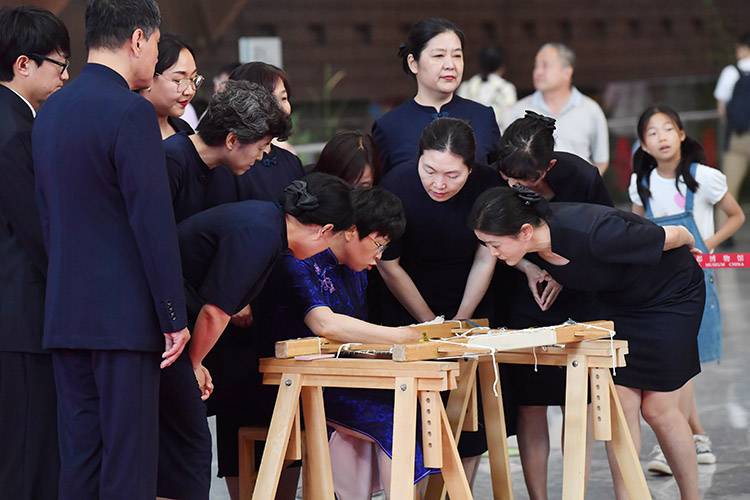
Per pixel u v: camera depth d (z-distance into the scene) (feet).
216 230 32.71
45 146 31.71
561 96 66.28
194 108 64.49
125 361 31.40
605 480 46.55
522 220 35.01
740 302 84.07
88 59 32.63
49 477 35.24
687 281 38.68
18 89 35.47
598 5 148.97
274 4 121.29
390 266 39.19
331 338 35.47
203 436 34.04
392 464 32.71
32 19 35.35
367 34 130.93
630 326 38.42
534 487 41.09
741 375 63.31
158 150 31.24
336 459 36.37
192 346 33.17
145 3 32.24
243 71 40.45
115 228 31.35
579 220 35.68
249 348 37.37
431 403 32.53
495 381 34.42
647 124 49.44
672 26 153.69
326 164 39.83
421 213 38.93
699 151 49.44
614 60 150.10
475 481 46.88
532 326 40.50
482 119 43.75
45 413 35.12
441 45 42.78
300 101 126.82
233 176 36.94
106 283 31.27
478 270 39.52
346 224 33.45
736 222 49.85
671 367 38.24
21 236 34.06
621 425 35.37
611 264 36.45
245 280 32.37
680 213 49.42
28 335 34.55
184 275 33.17
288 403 34.17
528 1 144.46
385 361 32.94
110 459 31.65
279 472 33.99
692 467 39.19
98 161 31.01
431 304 40.42
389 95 132.67
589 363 35.24
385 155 43.70
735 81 97.86
